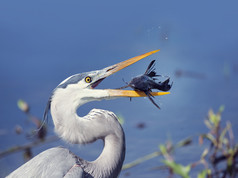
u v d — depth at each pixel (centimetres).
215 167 877
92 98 620
